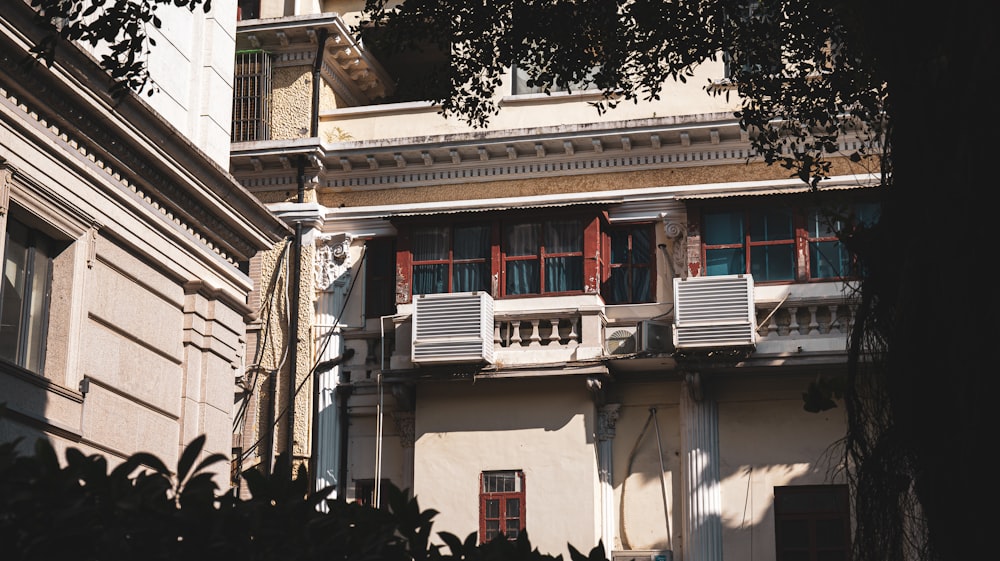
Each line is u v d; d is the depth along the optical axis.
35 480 5.89
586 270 24.62
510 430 24.56
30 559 5.64
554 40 14.52
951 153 6.83
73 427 14.53
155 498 6.09
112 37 13.27
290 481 6.62
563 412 24.48
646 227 25.19
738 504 23.78
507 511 24.19
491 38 14.88
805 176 14.09
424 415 24.94
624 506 24.33
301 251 25.91
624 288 25.02
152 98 16.81
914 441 7.30
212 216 17.83
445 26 14.77
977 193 6.61
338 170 26.23
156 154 16.11
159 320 16.75
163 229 16.73
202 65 18.23
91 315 15.19
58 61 14.18
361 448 25.19
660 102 25.38
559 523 23.88
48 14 13.09
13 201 13.83
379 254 26.03
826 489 23.56
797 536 23.45
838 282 23.69
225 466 17.86
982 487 6.56
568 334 24.66
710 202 24.52
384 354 25.36
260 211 18.89
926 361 7.11
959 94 6.74
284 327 25.59
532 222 25.20
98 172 15.37
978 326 6.61
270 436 24.88
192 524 6.02
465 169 25.81
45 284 14.72
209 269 18.03
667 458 24.38
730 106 25.08
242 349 20.02
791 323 23.84
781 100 14.36
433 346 24.38
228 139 18.73
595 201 25.08
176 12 17.62
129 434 15.82
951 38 6.79
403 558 6.55
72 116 14.72
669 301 24.62
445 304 24.55
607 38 14.44
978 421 6.58
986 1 6.56
